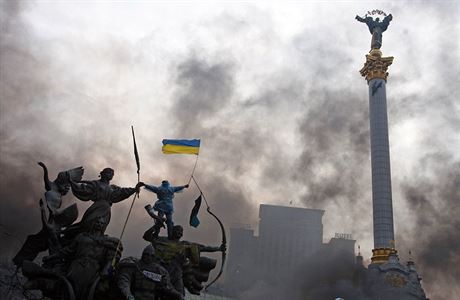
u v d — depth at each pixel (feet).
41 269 61.67
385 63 372.38
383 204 320.50
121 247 64.80
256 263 396.37
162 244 68.64
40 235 68.64
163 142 82.33
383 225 316.81
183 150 81.51
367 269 326.65
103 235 65.41
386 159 335.06
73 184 67.72
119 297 58.65
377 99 358.43
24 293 75.25
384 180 327.47
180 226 71.31
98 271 61.72
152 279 58.13
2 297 74.08
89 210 67.05
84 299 59.82
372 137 346.95
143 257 59.36
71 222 69.87
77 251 62.59
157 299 60.95
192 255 69.62
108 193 69.15
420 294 303.27
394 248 314.55
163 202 73.15
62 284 60.59
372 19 404.16
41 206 68.08
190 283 70.28
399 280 301.02
